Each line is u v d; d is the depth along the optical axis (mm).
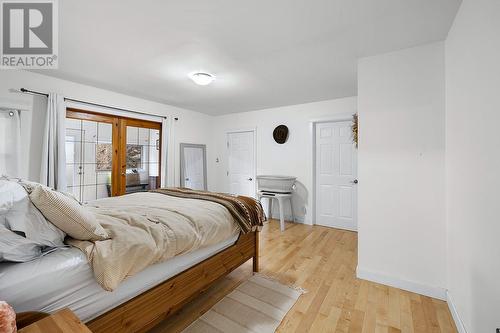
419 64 2027
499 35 1062
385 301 1901
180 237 1498
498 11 1067
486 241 1199
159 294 1404
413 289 2025
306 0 1512
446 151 1901
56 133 2922
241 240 2201
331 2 1530
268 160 4734
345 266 2541
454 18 1665
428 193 1983
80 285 1084
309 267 2516
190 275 1623
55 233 1160
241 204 2236
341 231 3859
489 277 1168
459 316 1594
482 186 1241
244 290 2049
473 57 1351
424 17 1672
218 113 5215
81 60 2424
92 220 1227
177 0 1519
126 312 1231
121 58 2379
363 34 1900
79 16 1690
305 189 4301
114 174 3682
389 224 2148
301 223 4363
